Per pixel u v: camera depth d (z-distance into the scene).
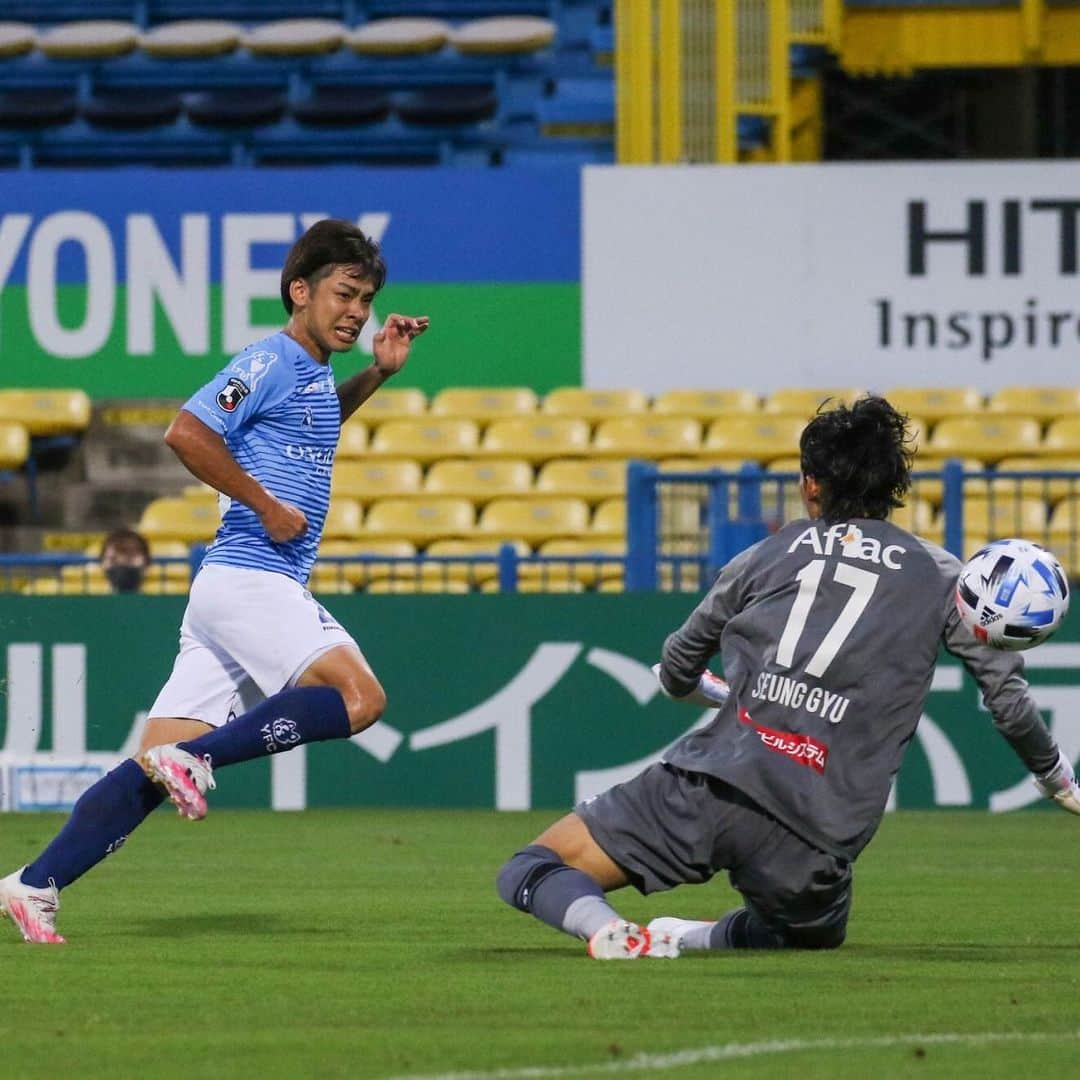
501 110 69.19
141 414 57.72
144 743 19.86
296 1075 12.89
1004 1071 13.08
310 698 19.00
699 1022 14.94
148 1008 15.70
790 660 17.52
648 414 56.16
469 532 53.34
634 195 57.41
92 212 57.50
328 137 69.06
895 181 56.84
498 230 57.72
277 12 72.44
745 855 17.64
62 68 71.38
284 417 19.84
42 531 57.84
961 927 22.09
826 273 57.00
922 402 56.34
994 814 38.91
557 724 39.62
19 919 19.66
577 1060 13.38
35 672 40.00
